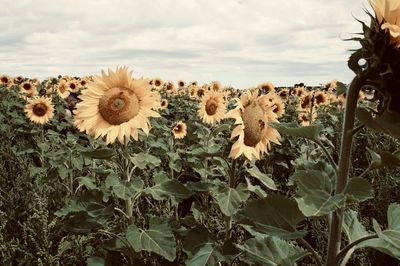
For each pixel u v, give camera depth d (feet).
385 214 19.65
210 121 27.25
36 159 34.37
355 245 7.34
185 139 34.88
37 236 16.71
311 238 19.13
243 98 13.35
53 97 60.64
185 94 67.72
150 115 14.23
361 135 30.94
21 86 58.44
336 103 49.03
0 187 24.72
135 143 29.35
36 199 17.65
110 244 13.20
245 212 7.54
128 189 12.39
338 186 7.15
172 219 14.52
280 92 56.24
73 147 24.13
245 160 13.42
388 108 6.06
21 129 39.29
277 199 7.38
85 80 65.72
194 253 11.68
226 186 12.61
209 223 16.53
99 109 14.21
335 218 7.36
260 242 8.87
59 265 16.57
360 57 6.36
